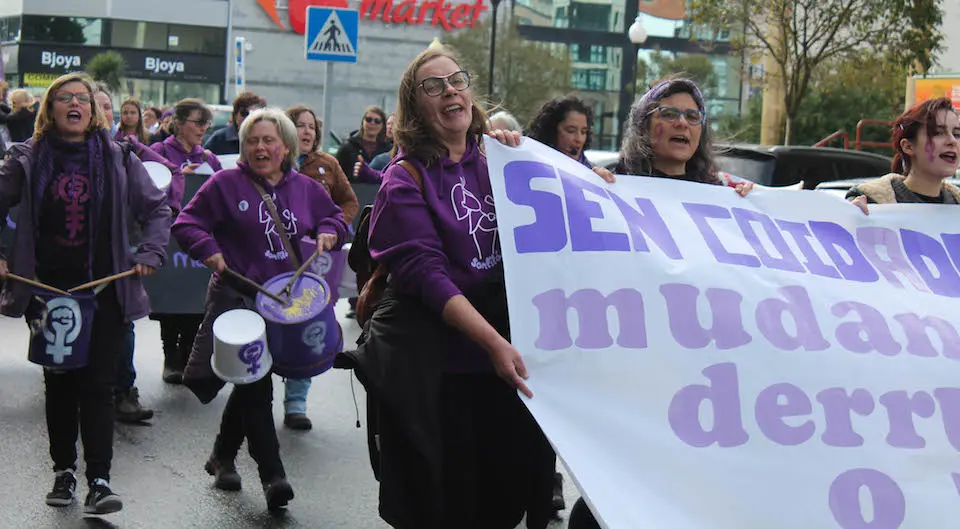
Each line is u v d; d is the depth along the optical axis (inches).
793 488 132.6
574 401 131.0
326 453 242.2
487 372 137.3
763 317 141.1
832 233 155.3
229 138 369.4
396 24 2043.6
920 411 142.0
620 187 146.4
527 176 140.3
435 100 137.3
